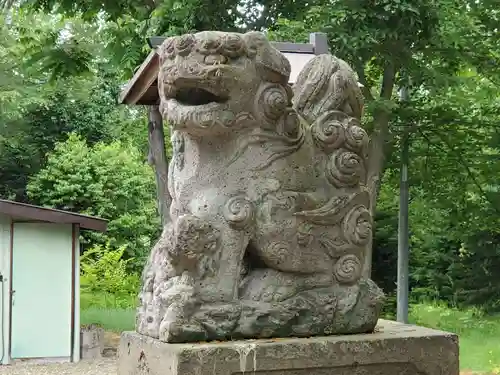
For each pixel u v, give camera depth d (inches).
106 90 685.3
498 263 477.7
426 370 124.6
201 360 110.3
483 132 362.9
